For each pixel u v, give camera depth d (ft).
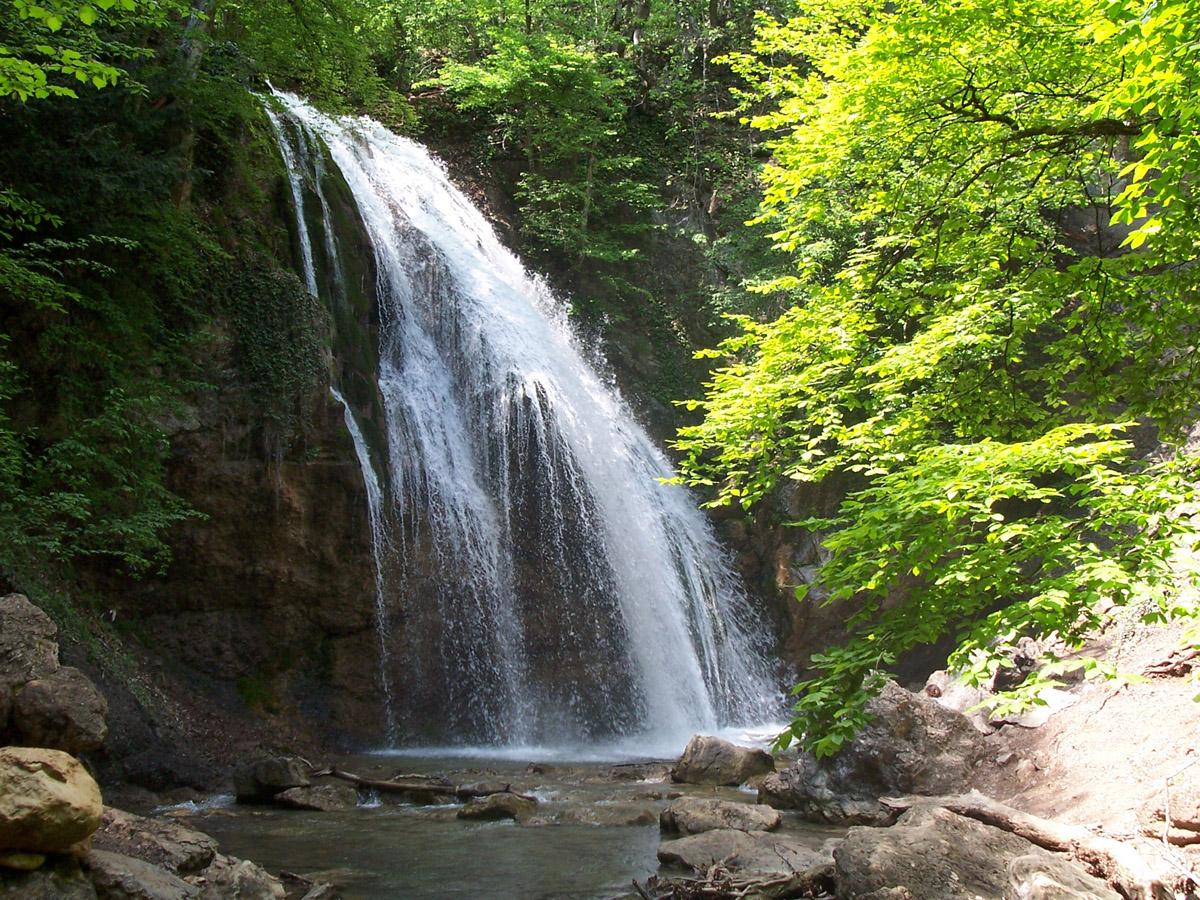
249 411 56.70
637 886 26.61
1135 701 39.68
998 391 32.22
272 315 58.80
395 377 68.44
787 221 39.68
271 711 54.75
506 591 66.28
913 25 30.37
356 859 31.99
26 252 45.88
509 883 29.14
